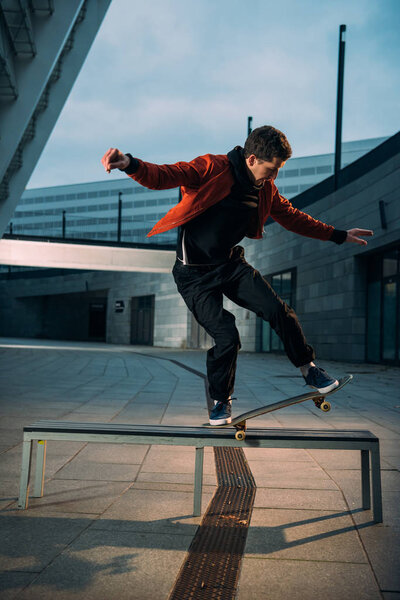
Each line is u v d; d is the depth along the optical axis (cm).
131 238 2895
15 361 1470
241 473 354
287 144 237
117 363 1495
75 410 611
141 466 371
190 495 304
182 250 261
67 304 4366
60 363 1434
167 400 718
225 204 247
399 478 343
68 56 1345
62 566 203
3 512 270
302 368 259
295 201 2045
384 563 209
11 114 1097
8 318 4481
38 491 298
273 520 261
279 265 2133
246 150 240
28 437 275
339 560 212
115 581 191
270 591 184
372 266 1569
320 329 1803
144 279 3378
